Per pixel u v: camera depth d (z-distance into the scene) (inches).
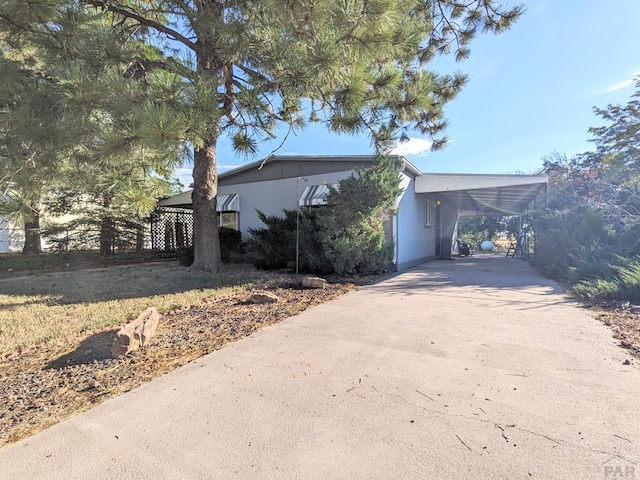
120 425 104.0
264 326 201.6
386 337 179.0
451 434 96.2
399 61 296.2
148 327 176.7
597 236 356.8
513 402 112.6
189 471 83.7
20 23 201.3
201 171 406.9
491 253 989.2
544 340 170.9
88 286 346.9
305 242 414.6
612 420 101.4
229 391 123.6
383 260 397.7
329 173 505.7
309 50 186.7
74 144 195.3
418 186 535.8
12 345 178.4
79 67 178.5
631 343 162.7
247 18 211.2
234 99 267.7
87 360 156.1
